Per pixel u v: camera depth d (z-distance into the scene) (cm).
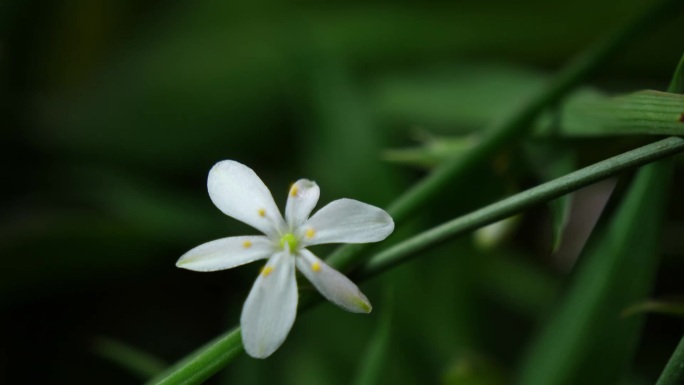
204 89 35
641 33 26
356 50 35
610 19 33
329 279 20
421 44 35
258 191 21
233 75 35
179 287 33
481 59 35
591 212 32
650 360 28
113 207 32
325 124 31
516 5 34
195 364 21
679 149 20
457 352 27
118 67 37
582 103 25
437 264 28
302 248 21
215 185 21
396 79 34
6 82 37
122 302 33
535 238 33
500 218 21
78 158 35
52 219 30
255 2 37
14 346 32
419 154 26
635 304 24
